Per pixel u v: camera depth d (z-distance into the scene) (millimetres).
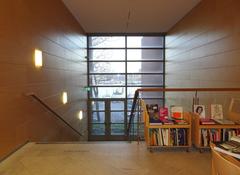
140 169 2656
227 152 1385
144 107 3324
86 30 8992
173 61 8180
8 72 2881
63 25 5641
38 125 4012
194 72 5863
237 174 989
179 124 3182
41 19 4078
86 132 9508
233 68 3855
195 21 5805
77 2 5562
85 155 3070
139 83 9805
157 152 3176
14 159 2906
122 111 9891
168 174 2537
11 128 2990
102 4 5727
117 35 9547
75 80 7211
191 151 3217
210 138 3150
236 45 3740
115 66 9734
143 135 3732
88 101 9812
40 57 4008
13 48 3006
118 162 2846
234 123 3117
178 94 7387
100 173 2555
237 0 3680
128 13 6566
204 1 5164
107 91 9828
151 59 9703
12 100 3002
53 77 4848
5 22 2789
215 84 4598
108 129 9992
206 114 3840
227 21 4047
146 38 9625
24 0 3338
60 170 2623
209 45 4891
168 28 8641
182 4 5699
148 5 5812
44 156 3023
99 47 9625
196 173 2561
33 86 3711
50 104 4645
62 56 5570
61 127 5602
